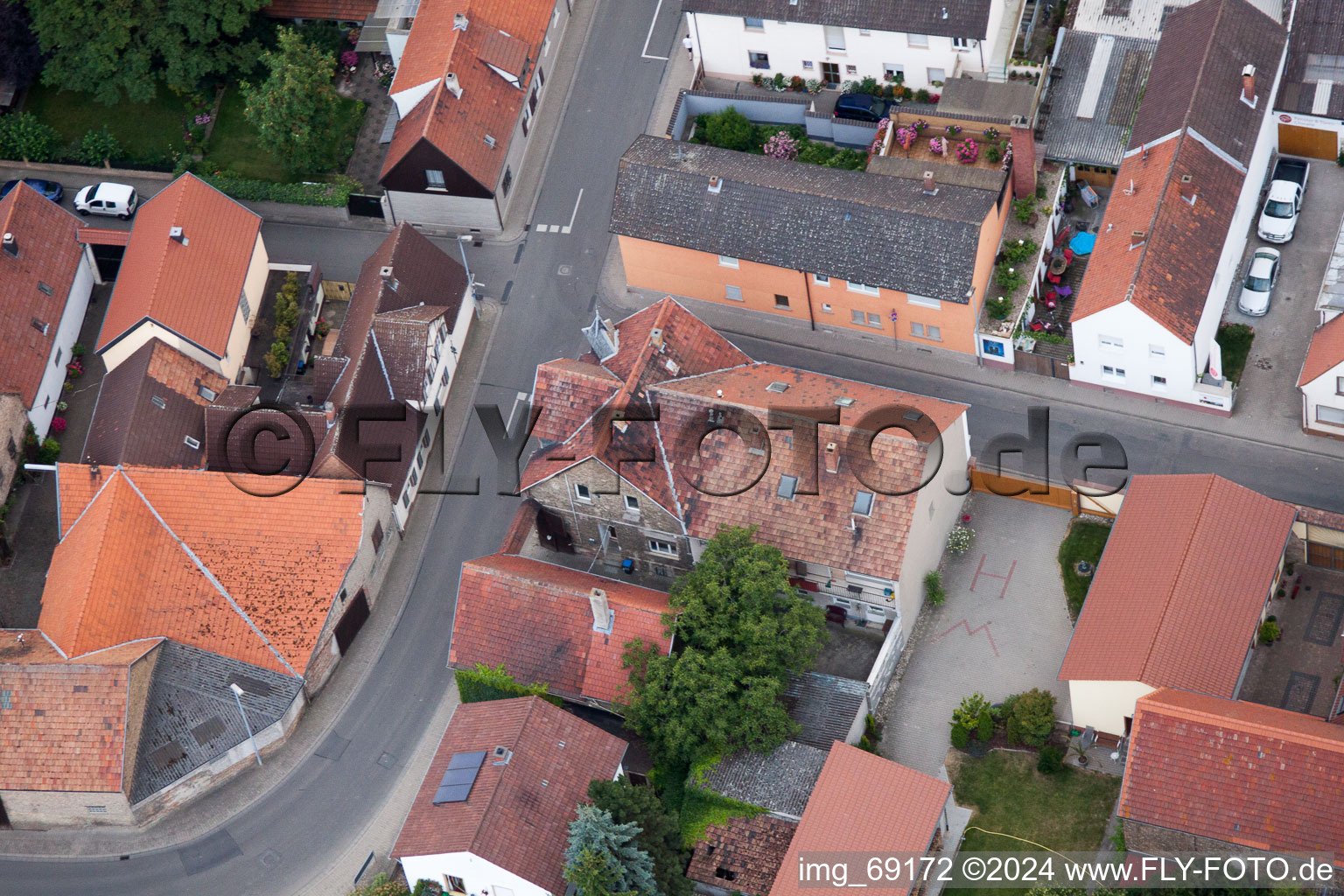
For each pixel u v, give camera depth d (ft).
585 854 246.68
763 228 318.45
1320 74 324.80
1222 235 305.94
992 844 268.62
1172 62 323.57
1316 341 296.51
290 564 297.94
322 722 297.94
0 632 293.64
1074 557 296.10
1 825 287.48
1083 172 331.77
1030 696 275.80
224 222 338.95
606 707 281.33
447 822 257.34
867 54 341.00
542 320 341.21
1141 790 250.37
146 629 290.56
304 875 281.33
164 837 286.46
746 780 268.41
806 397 293.02
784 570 275.80
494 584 288.30
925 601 296.10
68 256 342.23
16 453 319.47
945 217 307.58
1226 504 277.64
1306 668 277.85
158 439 314.14
